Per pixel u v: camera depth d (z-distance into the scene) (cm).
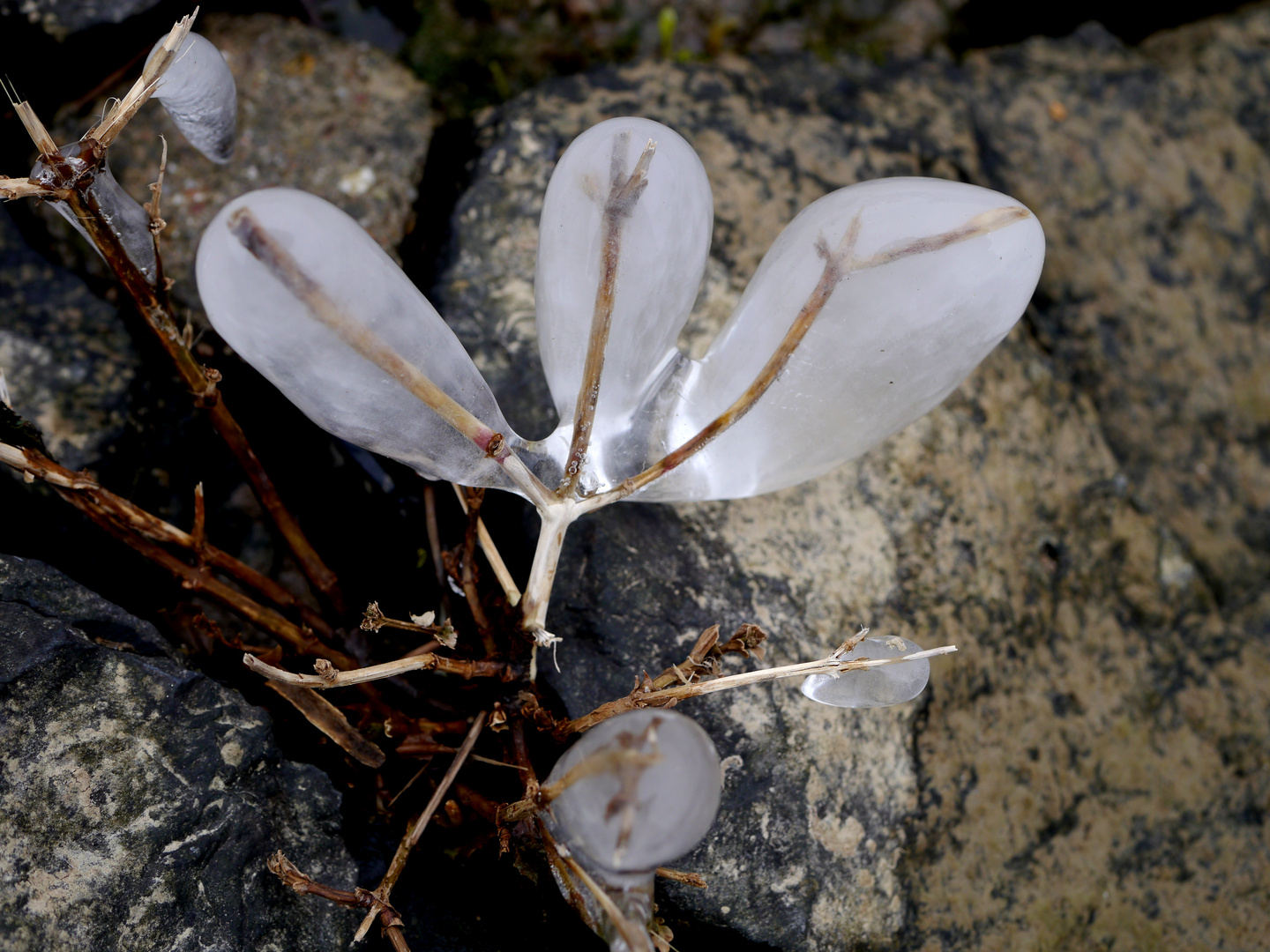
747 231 32
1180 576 34
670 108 34
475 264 30
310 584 27
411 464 20
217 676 27
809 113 35
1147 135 41
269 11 37
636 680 24
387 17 39
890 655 22
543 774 25
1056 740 30
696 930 26
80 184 21
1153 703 32
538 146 32
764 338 21
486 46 39
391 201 33
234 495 31
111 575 28
